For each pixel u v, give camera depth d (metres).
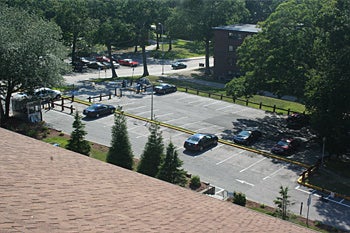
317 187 28.91
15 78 37.53
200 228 8.07
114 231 6.45
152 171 26.53
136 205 8.64
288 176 30.83
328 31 35.44
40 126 38.22
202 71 76.06
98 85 58.69
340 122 32.22
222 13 72.56
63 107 44.28
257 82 43.56
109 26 64.19
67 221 6.35
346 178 31.09
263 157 34.38
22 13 41.06
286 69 42.16
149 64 82.44
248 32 65.62
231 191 27.73
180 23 74.81
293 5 44.19
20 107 40.00
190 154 34.09
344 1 35.34
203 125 42.09
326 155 35.47
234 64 68.25
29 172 9.03
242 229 8.84
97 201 8.10
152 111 44.34
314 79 34.72
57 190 8.14
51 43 38.91
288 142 35.78
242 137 37.00
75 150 29.44
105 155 31.86
